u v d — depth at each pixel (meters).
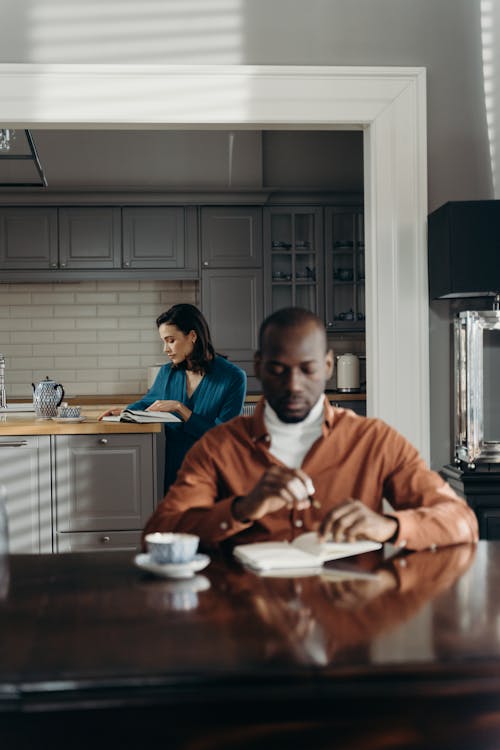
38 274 5.71
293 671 0.90
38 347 6.14
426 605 1.14
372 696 0.91
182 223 5.77
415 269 2.94
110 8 2.85
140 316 6.18
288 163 5.94
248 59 2.89
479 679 0.92
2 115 2.82
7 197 5.60
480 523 2.68
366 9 2.93
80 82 2.83
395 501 1.66
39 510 3.55
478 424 2.71
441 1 2.95
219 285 5.79
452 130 2.97
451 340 2.96
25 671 0.90
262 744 0.93
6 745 0.90
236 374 3.45
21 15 2.83
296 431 1.63
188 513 1.53
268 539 1.59
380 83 2.91
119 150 5.68
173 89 2.86
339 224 5.88
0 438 3.53
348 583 1.27
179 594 1.22
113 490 3.58
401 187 2.92
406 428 2.93
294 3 2.90
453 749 0.97
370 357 3.01
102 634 1.03
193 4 2.88
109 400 5.75
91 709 0.88
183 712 0.91
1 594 1.24
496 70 2.98
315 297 5.86
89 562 1.46
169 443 3.46
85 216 5.72
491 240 2.63
